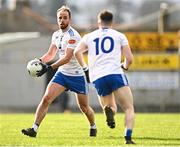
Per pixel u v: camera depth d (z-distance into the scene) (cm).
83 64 2959
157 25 13225
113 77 2866
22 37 11675
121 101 2869
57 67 3212
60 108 10694
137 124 4638
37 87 11419
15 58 11494
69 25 3244
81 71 3284
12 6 14912
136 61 11006
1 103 11519
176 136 3478
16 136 3384
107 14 2942
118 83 2861
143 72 11088
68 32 3225
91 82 2959
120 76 2873
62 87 3266
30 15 14212
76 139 3203
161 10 12406
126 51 2900
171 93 11088
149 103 11088
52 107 10644
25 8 14500
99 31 2939
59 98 10719
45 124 4556
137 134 3622
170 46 10962
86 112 3378
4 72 11494
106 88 2914
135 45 10962
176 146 2831
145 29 13112
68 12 3238
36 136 3391
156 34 10956
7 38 11900
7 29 14212
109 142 3016
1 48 11488
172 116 6256
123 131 3828
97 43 2916
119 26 13500
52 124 4572
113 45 2900
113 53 2895
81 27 12638
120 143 2953
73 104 10912
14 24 14225
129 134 2855
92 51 2925
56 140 3133
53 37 3297
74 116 6228
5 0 16538
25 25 14138
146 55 11012
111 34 2916
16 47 11488
